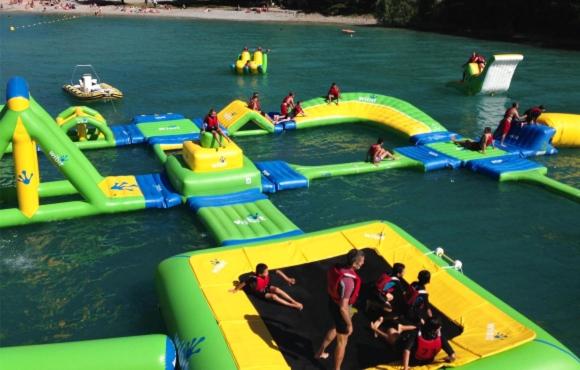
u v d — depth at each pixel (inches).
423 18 2438.5
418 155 724.0
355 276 279.0
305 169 667.4
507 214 581.6
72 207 535.2
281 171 652.7
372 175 679.1
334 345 322.0
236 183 585.6
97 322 392.2
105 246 495.2
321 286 378.3
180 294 364.8
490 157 724.0
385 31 2261.3
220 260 400.5
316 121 888.9
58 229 521.0
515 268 475.2
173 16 2536.9
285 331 333.1
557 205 605.6
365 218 565.9
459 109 1043.9
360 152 781.3
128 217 548.4
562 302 426.9
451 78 1336.1
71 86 1085.1
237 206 550.9
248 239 482.9
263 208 547.5
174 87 1178.6
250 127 892.0
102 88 1072.2
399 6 2417.6
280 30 2208.4
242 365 301.7
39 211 524.4
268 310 351.9
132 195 567.8
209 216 525.3
